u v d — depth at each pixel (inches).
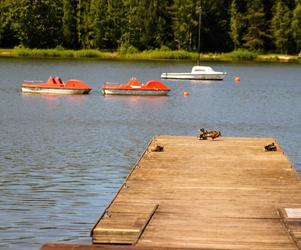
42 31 5103.3
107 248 408.8
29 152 1008.2
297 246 449.1
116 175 832.3
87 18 5177.2
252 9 5157.5
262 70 4008.4
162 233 476.4
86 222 605.3
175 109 1770.4
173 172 719.1
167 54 4852.4
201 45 5246.1
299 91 2566.4
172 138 1002.7
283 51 5191.9
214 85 2787.9
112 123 1428.4
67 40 5201.8
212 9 5231.3
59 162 919.7
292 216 527.5
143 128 1358.3
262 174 716.0
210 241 458.9
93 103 1884.8
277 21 5128.0
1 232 571.2
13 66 3641.7
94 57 4845.0
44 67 3617.1
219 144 943.0
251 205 568.4
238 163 784.9
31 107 1744.6
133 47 5034.5
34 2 5064.0
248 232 482.6
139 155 993.5
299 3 5157.5
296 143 1178.0
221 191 624.7
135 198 585.6
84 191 736.3
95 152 1016.2
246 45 5201.8
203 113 1688.0
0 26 5088.6
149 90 2165.4
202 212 540.4
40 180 794.8
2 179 797.9
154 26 5167.3
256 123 1502.2
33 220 609.9
